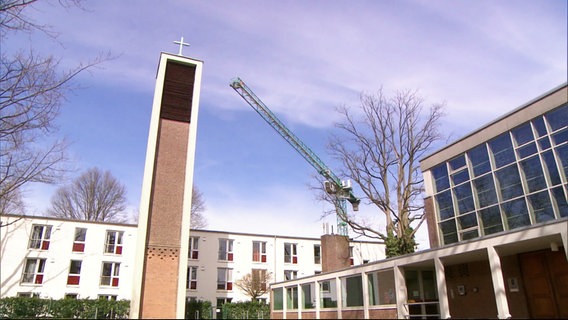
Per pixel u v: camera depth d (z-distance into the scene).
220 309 36.19
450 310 17.14
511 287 14.61
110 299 31.14
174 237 19.27
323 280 22.16
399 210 30.70
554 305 13.20
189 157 20.92
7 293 29.11
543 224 11.31
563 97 14.16
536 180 14.91
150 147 19.97
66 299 28.42
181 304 18.16
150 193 19.42
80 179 48.34
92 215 47.53
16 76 13.45
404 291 16.03
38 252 30.84
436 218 19.59
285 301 26.78
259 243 40.84
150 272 18.22
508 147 16.27
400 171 31.62
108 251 33.06
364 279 18.38
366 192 32.88
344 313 19.75
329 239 33.91
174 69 22.38
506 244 12.48
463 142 18.41
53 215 46.03
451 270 17.38
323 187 37.22
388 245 29.53
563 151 14.07
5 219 30.33
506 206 16.00
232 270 38.72
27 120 14.39
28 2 11.15
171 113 21.62
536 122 15.21
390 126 32.75
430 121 31.92
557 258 13.32
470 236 17.55
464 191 18.25
